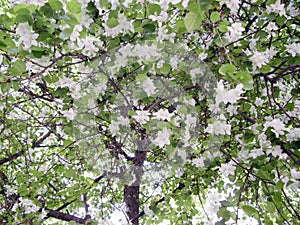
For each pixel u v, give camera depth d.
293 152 2.18
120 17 1.77
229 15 2.06
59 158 3.07
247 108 2.21
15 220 2.81
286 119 2.33
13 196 3.15
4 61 2.05
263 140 2.06
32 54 1.69
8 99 2.38
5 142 3.89
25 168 3.36
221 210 1.76
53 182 3.90
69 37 1.64
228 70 1.38
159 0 1.68
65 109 2.16
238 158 2.40
